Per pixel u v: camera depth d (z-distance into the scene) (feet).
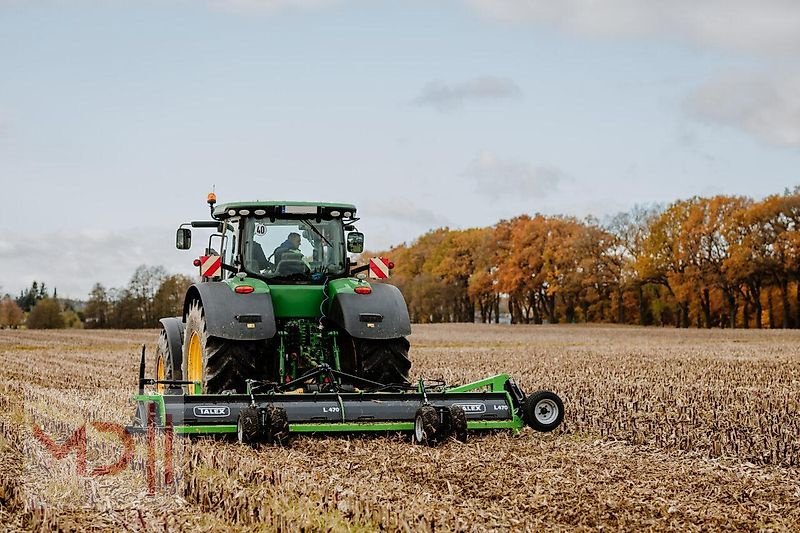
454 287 315.78
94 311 282.56
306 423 36.17
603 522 24.23
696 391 57.77
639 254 254.06
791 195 225.35
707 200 237.86
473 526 22.86
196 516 24.82
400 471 30.32
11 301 305.94
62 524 23.77
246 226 42.37
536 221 271.28
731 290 241.55
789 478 30.30
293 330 40.96
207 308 39.22
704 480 29.35
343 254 43.37
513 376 71.41
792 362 90.79
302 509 24.71
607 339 165.89
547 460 32.53
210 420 35.63
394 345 40.88
